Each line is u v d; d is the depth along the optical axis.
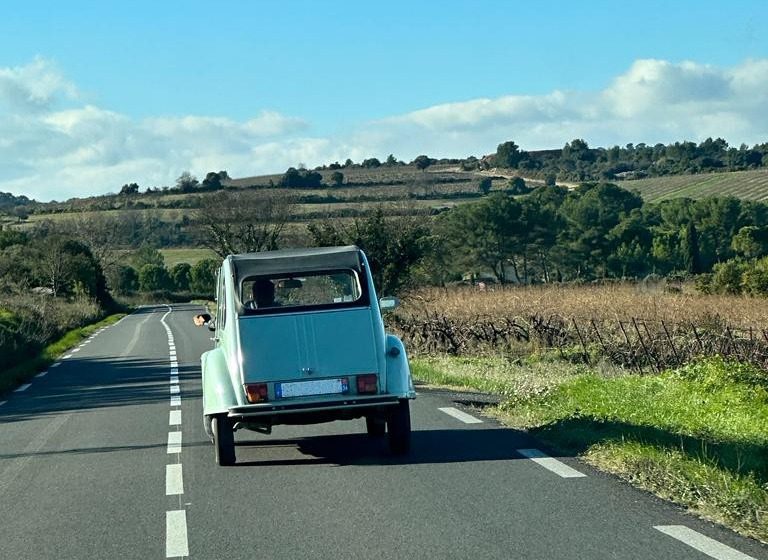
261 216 64.69
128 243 144.38
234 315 11.23
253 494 9.59
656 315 34.66
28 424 15.87
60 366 28.92
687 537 7.35
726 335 27.69
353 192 155.00
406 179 174.25
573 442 11.41
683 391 15.27
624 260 118.81
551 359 28.20
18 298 57.00
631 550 7.07
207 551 7.56
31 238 110.06
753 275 51.94
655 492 8.96
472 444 11.88
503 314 36.84
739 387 15.12
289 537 7.86
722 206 131.25
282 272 11.51
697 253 115.75
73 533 8.37
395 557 7.15
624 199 145.25
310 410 10.84
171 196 175.88
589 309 36.91
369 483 9.87
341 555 7.27
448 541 7.51
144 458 12.01
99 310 77.38
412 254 35.47
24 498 9.96
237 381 10.92
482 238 120.12
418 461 10.94
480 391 18.28
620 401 14.09
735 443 10.96
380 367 11.09
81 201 177.62
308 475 10.45
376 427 13.02
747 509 8.02
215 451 11.52
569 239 121.62
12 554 7.77
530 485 9.40
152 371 25.73
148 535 8.17
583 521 7.95
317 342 11.09
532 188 172.00
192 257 152.88
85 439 13.91
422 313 37.19
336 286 11.48
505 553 7.12
